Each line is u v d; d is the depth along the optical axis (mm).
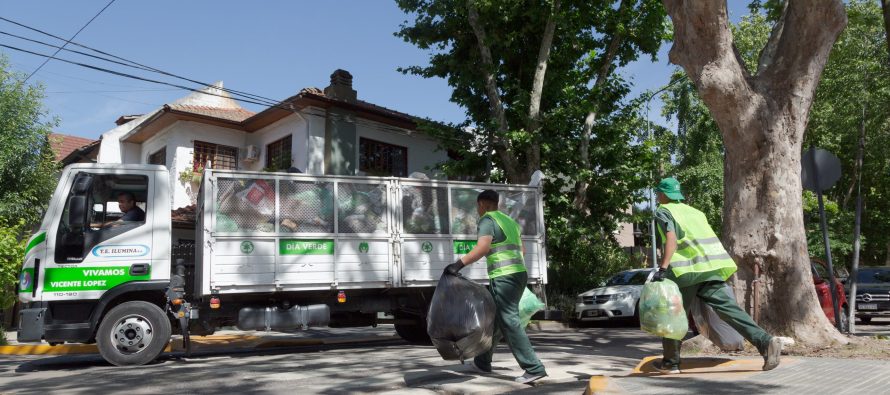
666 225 5418
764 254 7559
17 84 16953
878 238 30766
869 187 30266
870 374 5070
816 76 7867
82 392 6215
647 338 11453
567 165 17156
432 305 5371
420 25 17703
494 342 5715
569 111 16719
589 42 18578
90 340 8508
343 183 9477
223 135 21484
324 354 9328
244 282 8727
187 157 20547
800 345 7258
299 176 9219
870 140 24141
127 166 8812
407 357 8414
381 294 9859
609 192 18734
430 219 9945
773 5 10719
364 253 9438
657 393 4273
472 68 17625
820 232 28203
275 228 8977
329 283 9188
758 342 5246
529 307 5746
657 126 26578
